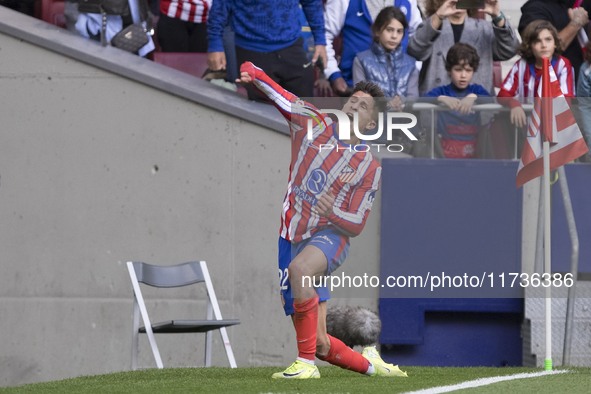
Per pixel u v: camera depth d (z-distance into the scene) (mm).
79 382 20594
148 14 33719
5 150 32344
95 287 32031
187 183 31562
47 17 34094
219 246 31406
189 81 31938
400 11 30297
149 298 31734
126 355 31922
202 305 31500
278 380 20031
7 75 32219
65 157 32094
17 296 32438
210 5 33281
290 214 20250
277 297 31094
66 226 32156
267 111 31141
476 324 28719
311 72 30188
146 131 31688
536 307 28203
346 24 31672
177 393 17938
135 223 31828
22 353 32406
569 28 31797
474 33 30859
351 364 20844
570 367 24828
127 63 31672
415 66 30641
